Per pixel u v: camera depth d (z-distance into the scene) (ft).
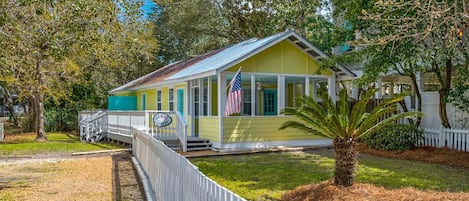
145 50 75.20
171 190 20.26
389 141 44.78
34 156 48.96
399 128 44.75
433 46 37.19
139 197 25.68
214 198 12.55
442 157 38.81
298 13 77.41
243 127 50.31
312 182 28.63
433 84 55.42
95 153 50.37
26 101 107.55
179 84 61.16
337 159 24.79
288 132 52.90
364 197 22.31
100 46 33.63
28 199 25.50
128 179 32.32
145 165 33.68
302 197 23.73
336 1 47.57
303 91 61.52
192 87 56.90
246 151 47.06
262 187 27.43
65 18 28.43
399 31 27.81
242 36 106.22
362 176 30.53
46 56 30.73
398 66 50.39
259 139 51.08
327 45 60.95
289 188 26.94
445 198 21.98
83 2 27.55
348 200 21.91
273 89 63.46
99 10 29.53
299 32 77.71
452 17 24.63
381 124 25.23
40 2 25.91
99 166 39.78
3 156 49.37
